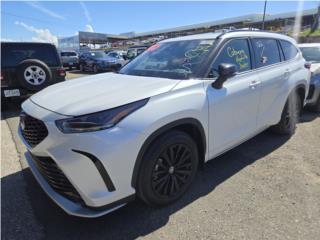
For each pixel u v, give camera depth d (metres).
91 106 2.25
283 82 4.07
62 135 2.16
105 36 61.69
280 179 3.25
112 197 2.25
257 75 3.57
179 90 2.64
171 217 2.61
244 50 3.51
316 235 2.33
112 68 18.47
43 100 2.65
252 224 2.49
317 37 23.80
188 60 3.15
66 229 2.48
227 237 2.34
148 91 2.50
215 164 3.68
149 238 2.35
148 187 2.48
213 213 2.65
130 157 2.25
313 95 5.76
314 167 3.54
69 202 2.34
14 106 7.77
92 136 2.12
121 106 2.28
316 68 5.80
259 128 3.79
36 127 2.39
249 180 3.24
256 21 50.72
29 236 2.39
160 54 3.56
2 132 5.32
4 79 6.81
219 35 3.35
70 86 3.02
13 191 3.11
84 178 2.17
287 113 4.37
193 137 2.91
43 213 2.71
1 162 3.88
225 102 3.02
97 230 2.46
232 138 3.28
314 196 2.89
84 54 20.95
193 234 2.39
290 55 4.51
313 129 4.99
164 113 2.42
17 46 7.00
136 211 2.71
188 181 2.89
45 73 6.99
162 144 2.47
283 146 4.23
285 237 2.31
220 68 2.80
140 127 2.27
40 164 2.53
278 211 2.66
